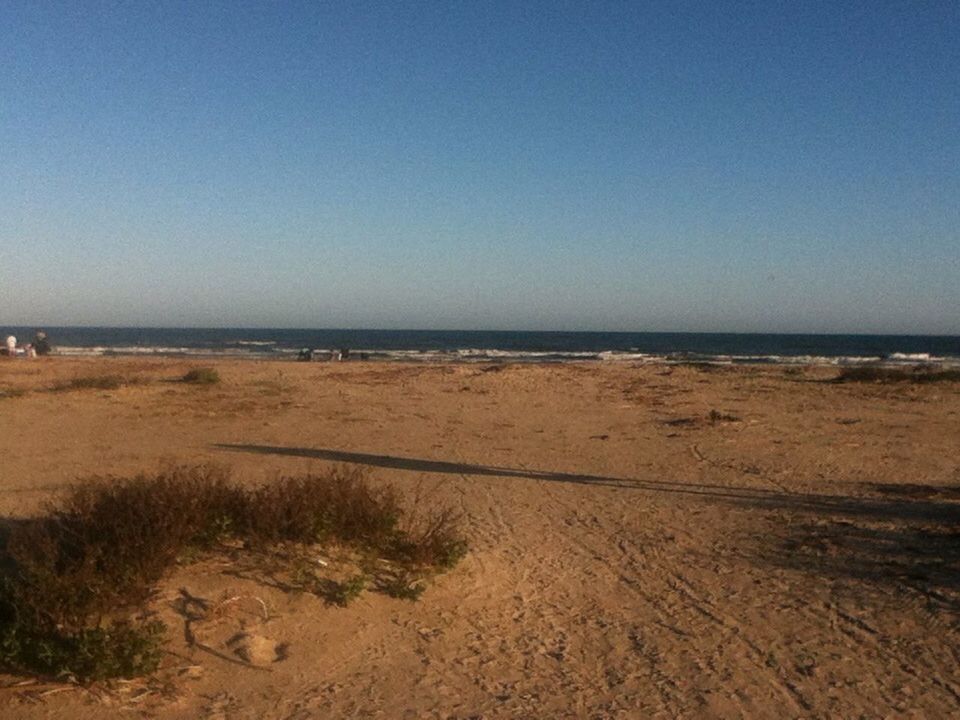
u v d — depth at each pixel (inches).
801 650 245.0
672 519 397.4
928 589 295.1
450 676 219.5
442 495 438.3
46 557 219.1
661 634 255.4
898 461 560.1
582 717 201.6
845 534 367.9
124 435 622.5
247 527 261.1
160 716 191.5
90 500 251.1
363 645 230.5
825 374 1352.1
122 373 1193.4
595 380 1190.9
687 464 549.0
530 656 235.3
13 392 884.0
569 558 328.5
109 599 213.6
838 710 208.4
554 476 503.2
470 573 286.8
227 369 1300.4
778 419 781.9
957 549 342.0
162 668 206.8
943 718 204.8
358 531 269.4
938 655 241.6
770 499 441.4
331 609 240.7
